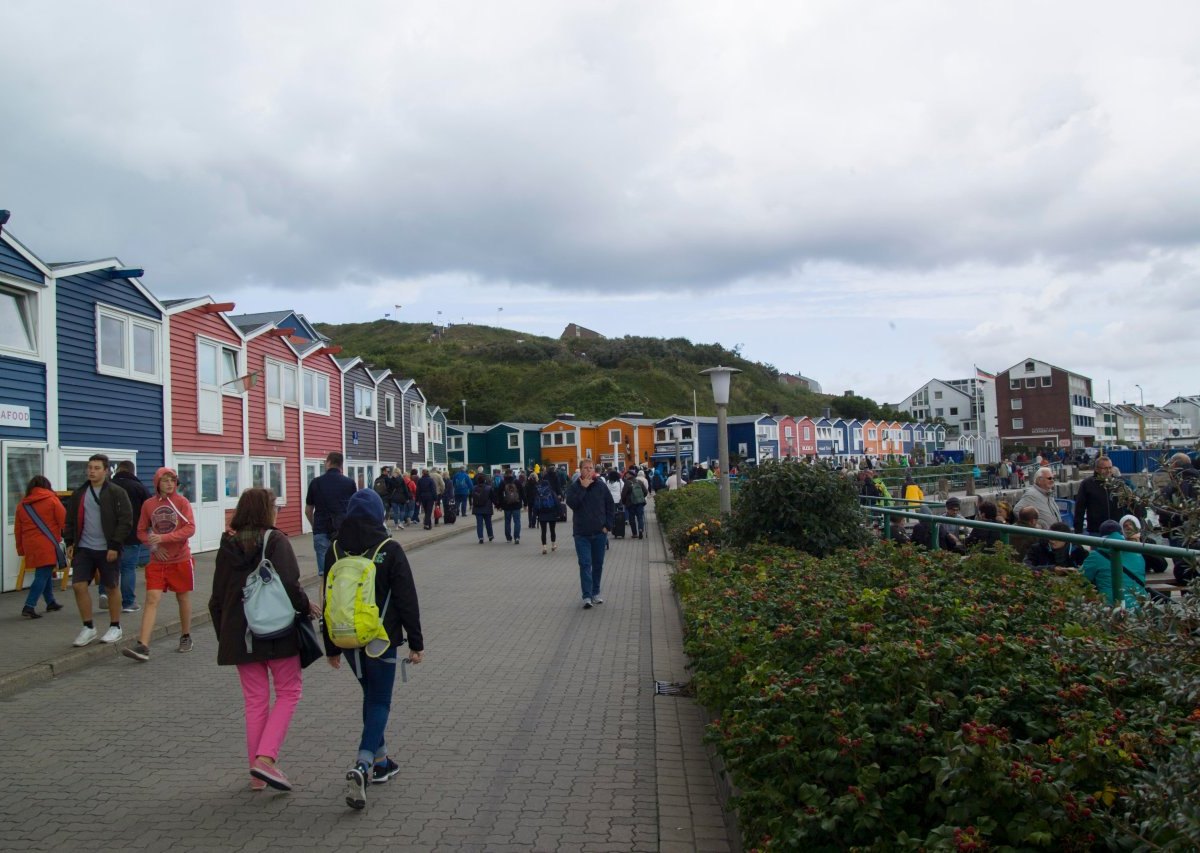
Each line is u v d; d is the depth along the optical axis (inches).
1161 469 135.0
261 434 940.6
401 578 212.8
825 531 423.5
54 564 449.1
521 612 474.0
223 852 180.2
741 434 2726.4
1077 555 369.1
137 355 706.8
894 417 4790.8
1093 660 160.1
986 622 218.2
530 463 2842.0
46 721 278.1
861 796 133.2
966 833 116.6
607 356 4746.6
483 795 211.2
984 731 131.0
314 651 221.1
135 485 461.4
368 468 1352.1
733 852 177.3
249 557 215.2
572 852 179.0
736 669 207.6
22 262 573.0
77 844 184.9
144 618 362.0
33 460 579.8
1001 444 3806.6
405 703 292.5
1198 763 98.5
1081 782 126.1
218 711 289.0
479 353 4970.5
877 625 206.1
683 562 514.6
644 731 260.5
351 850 180.5
